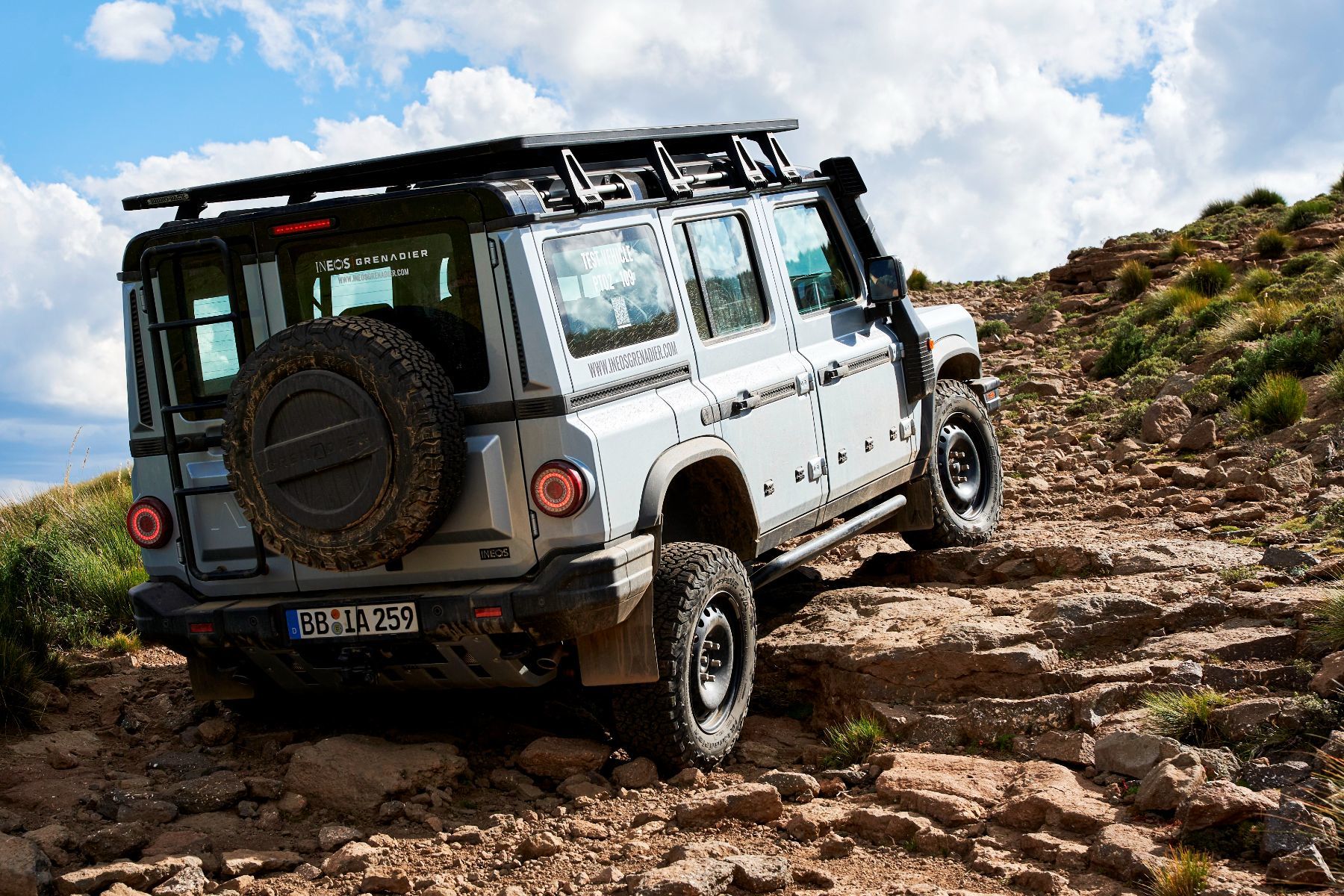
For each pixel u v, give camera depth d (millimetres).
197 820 4773
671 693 4957
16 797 4941
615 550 4688
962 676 5422
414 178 5594
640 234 5336
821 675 5891
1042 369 16297
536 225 4723
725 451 5449
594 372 4824
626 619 4926
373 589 5000
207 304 5188
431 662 4992
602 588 4617
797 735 5715
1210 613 5695
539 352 4621
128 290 5262
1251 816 3850
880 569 7699
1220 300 15688
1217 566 6566
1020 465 10828
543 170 5363
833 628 6273
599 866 4180
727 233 6020
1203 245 23234
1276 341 11711
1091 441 11297
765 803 4457
